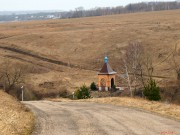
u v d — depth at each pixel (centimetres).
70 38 16575
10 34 18312
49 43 16050
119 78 9731
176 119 2495
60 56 14325
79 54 14450
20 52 14812
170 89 6775
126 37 15562
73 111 3125
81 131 2125
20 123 2344
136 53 9588
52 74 11762
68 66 13050
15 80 9400
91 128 2214
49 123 2447
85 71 12356
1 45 15800
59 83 10344
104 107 3384
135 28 17500
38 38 16838
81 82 10688
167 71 10612
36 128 2252
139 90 7181
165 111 2912
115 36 15988
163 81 8194
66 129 2205
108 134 2003
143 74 10019
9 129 2084
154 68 10981
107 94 7794
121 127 2209
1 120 2328
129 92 7519
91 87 8544
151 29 16838
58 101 4653
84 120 2552
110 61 12938
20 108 3138
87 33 17350
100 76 8469
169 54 12294
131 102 3631
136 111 2973
